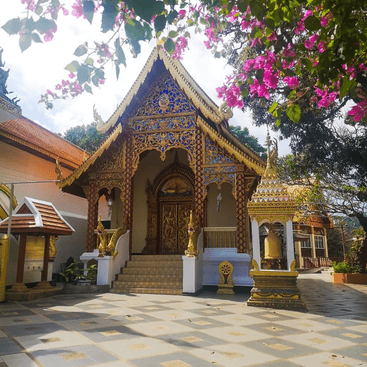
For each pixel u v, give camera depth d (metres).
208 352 4.09
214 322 5.89
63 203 15.78
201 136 12.31
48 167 15.09
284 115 13.34
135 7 2.21
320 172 15.95
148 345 4.34
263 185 8.35
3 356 3.83
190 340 4.62
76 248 15.61
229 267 10.63
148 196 15.42
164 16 2.53
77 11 2.81
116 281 11.05
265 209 8.02
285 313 6.96
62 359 3.74
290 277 7.68
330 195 17.05
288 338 4.84
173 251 14.97
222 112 11.58
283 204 7.93
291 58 3.06
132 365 3.58
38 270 10.94
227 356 3.95
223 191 14.20
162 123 12.75
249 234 13.05
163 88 13.02
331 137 14.27
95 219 12.70
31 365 3.55
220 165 11.98
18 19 2.41
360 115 3.14
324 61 2.54
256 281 7.88
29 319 5.99
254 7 2.53
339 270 17.50
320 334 5.12
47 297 9.14
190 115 12.54
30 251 10.66
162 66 13.09
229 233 11.76
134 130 12.95
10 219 8.58
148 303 8.16
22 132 14.23
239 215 11.51
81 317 6.20
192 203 15.21
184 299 9.02
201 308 7.44
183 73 12.40
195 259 10.27
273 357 3.95
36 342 4.42
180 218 15.22
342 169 15.51
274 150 9.01
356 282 16.48
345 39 2.42
